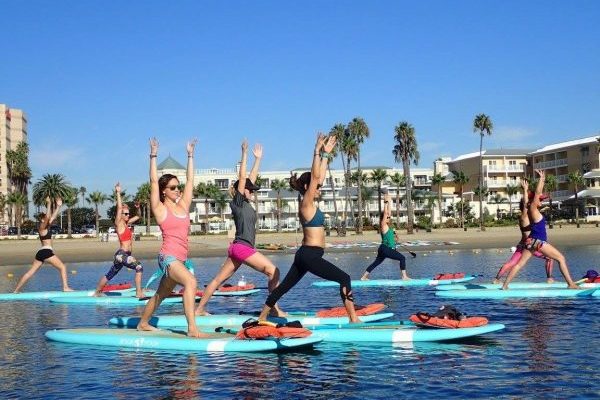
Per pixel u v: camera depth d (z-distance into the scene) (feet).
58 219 506.07
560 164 350.84
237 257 38.81
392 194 393.91
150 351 32.32
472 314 41.65
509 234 222.48
